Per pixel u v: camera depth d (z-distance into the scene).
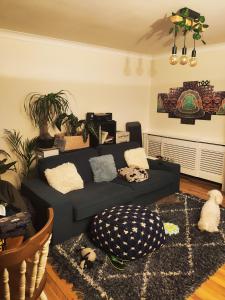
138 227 2.12
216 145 3.92
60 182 2.69
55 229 2.29
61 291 1.82
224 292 1.82
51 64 3.52
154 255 2.20
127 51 4.28
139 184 3.02
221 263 2.11
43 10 2.36
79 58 3.80
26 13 2.45
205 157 4.09
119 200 2.72
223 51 3.79
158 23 2.71
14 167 3.37
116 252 2.10
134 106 4.80
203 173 4.15
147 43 3.67
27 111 3.40
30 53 3.30
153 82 4.92
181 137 4.47
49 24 2.79
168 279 1.93
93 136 3.77
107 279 1.92
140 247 2.08
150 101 5.03
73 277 1.95
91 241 2.41
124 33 3.12
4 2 2.17
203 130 4.24
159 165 3.64
